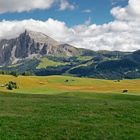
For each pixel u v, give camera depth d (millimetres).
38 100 67688
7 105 55875
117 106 54500
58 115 46281
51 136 35469
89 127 39062
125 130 38031
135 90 178125
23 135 35688
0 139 33812
